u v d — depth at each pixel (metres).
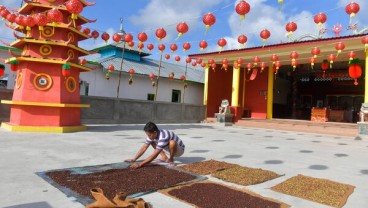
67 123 10.62
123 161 5.76
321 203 3.80
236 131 13.84
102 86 16.64
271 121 17.19
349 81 22.72
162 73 19.98
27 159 5.65
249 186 4.45
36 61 9.98
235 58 17.67
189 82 21.33
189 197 3.77
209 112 19.55
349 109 22.06
